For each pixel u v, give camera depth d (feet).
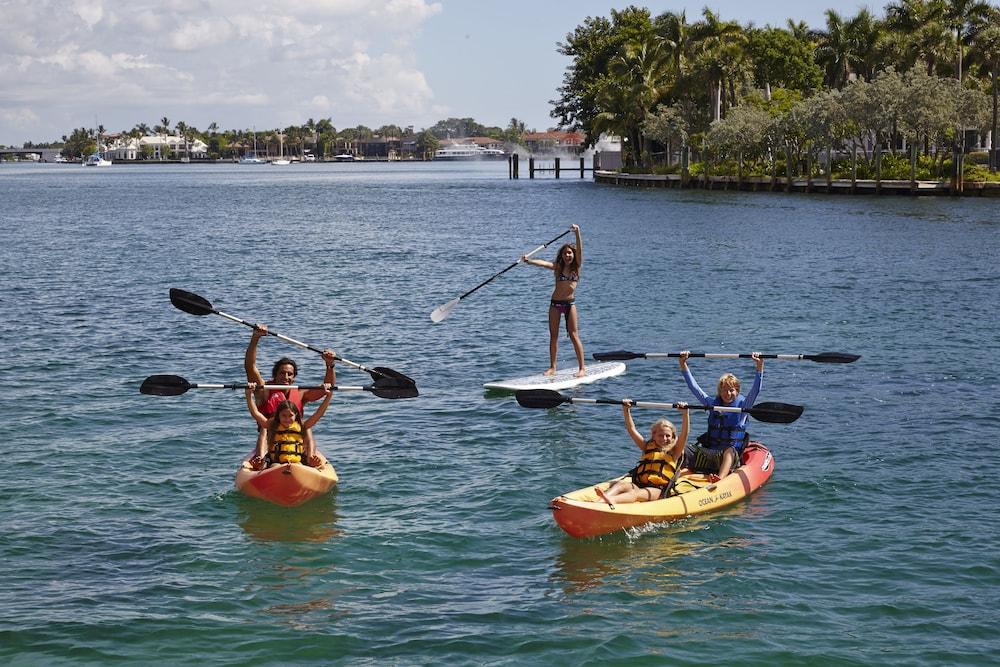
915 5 285.02
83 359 70.49
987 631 32.45
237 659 31.17
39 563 37.65
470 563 37.88
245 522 41.60
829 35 323.37
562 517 39.24
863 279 108.88
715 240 153.69
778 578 36.29
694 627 32.96
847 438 51.98
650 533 40.29
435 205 259.80
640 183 349.20
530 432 53.52
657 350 74.23
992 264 119.85
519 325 84.12
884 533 40.01
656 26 355.77
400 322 85.81
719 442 45.70
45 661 30.96
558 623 33.27
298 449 44.68
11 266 125.70
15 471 47.11
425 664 30.89
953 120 232.12
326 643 32.07
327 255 139.74
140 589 35.63
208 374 66.95
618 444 51.67
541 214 219.82
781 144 275.80
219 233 177.47
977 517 41.50
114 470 47.50
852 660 30.91
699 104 332.39
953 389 61.52
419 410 57.82
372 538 39.99
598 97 360.69
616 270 118.93
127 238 167.53
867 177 262.26
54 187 408.05
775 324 83.82
